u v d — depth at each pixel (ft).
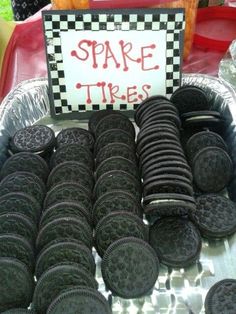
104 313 0.72
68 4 1.11
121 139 1.06
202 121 1.09
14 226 0.87
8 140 1.10
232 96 1.14
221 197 0.98
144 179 0.92
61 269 0.76
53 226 0.84
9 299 0.78
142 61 1.11
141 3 1.07
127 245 0.80
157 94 1.16
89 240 0.85
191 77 1.21
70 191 0.93
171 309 0.81
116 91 1.15
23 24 1.40
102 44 1.08
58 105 1.17
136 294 0.81
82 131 1.12
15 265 0.79
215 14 1.46
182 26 1.06
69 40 1.07
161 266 0.88
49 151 1.08
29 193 0.95
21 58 1.37
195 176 0.99
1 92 1.31
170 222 0.92
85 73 1.12
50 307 0.71
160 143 0.97
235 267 0.88
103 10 1.03
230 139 1.08
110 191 0.91
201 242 0.90
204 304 0.80
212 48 1.36
